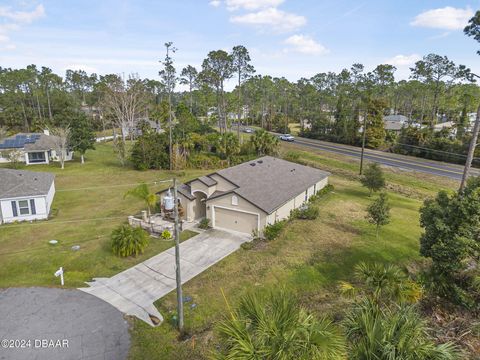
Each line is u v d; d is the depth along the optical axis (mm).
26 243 19906
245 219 21453
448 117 74125
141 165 40781
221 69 60594
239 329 6309
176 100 116500
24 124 70625
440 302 12906
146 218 23609
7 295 14406
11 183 24797
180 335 11984
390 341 7004
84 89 103000
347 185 35500
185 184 25047
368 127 56062
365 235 21391
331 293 14820
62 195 30359
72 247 19156
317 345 6074
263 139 45406
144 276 16203
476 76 23703
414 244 20250
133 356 10945
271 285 15438
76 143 44312
